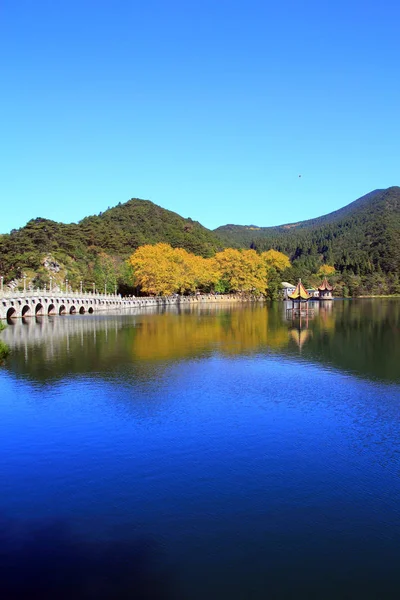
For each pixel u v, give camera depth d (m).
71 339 68.88
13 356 53.97
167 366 48.16
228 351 57.75
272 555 17.03
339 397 36.38
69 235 198.50
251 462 24.58
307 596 15.09
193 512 19.75
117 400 35.56
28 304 107.94
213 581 15.73
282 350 58.69
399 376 43.62
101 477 22.91
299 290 113.12
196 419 31.19
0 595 15.05
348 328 84.00
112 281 167.12
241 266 197.38
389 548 17.45
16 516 19.47
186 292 191.50
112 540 17.83
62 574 15.98
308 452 25.81
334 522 19.06
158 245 185.62
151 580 15.74
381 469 23.75
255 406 34.03
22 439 27.72
